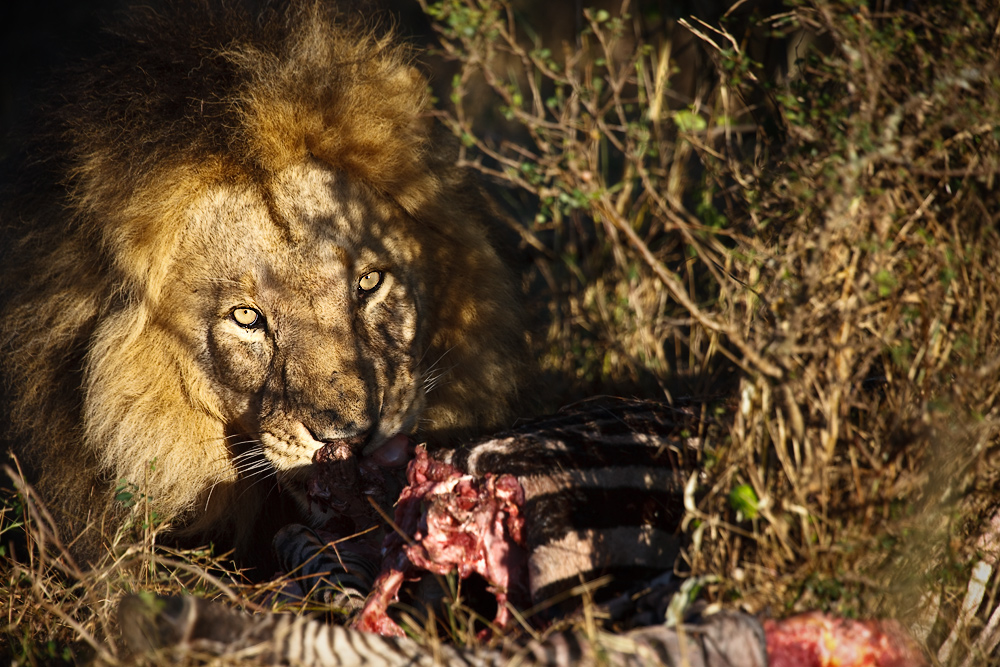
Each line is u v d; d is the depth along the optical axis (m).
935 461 4.76
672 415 5.63
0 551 5.86
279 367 6.44
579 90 7.21
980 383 4.79
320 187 6.60
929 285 4.80
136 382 6.74
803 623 4.44
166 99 6.63
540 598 4.72
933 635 4.94
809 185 4.90
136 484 6.70
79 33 10.45
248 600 5.36
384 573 5.15
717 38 8.38
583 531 4.88
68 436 7.20
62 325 6.98
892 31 4.96
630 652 4.20
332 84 6.69
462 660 4.36
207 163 6.50
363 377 6.40
